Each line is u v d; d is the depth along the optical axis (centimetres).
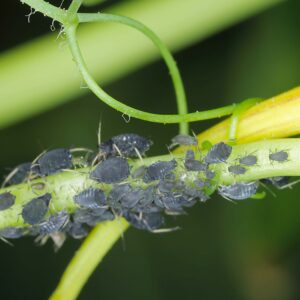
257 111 11
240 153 10
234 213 13
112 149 10
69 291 11
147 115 10
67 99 12
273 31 14
